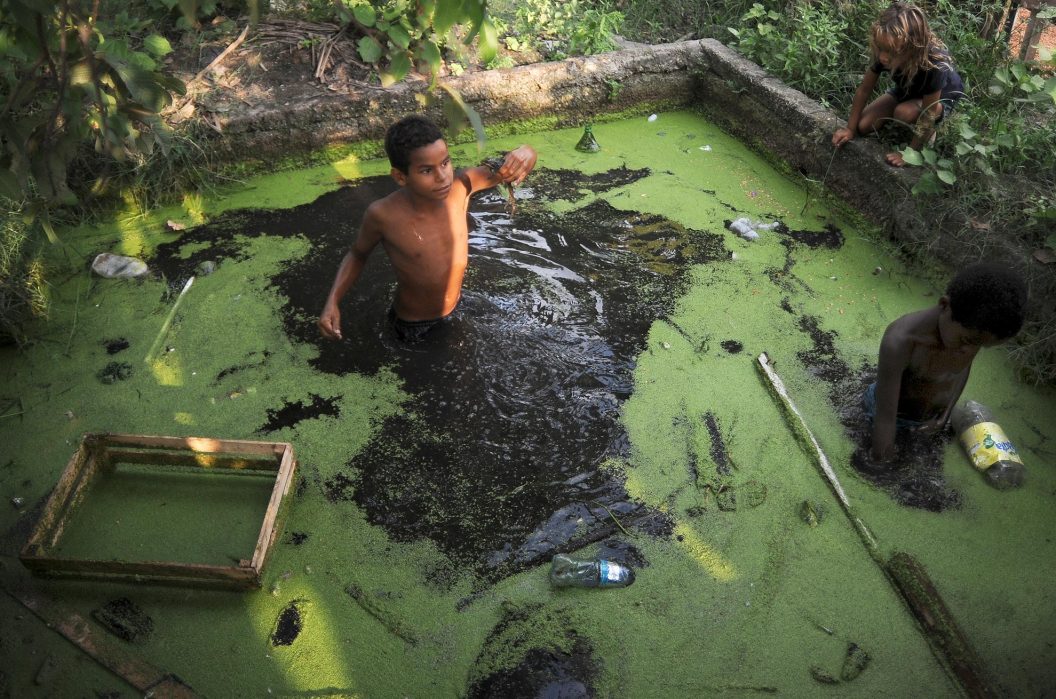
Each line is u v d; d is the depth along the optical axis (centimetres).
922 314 319
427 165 332
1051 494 333
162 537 314
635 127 595
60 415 361
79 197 474
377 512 324
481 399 368
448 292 388
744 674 276
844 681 274
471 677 274
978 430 344
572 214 495
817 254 467
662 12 664
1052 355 380
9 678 272
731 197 518
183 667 275
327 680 273
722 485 336
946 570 306
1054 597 298
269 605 293
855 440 354
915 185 442
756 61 584
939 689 272
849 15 572
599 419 362
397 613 291
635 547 314
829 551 314
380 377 378
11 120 213
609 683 273
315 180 521
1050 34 516
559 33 614
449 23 189
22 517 321
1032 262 397
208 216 488
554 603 295
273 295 426
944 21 556
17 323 400
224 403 367
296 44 548
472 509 326
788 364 392
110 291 429
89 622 288
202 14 555
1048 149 454
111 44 347
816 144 511
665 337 405
